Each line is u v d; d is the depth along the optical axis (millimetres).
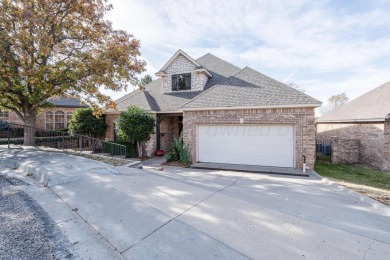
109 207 4441
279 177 8578
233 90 12078
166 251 3104
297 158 9805
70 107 21766
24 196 5023
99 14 10797
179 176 8242
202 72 15477
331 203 5426
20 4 9062
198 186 6566
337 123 15961
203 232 3621
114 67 10516
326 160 13438
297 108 9750
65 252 3033
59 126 21281
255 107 10328
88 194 5098
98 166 7477
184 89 16031
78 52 10117
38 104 11344
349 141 12508
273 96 10539
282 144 10203
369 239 3588
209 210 4559
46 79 9766
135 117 12930
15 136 15617
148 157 14094
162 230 3639
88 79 10328
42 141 13633
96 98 11305
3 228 3615
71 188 5477
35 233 3490
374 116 11117
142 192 5324
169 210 4410
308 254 3100
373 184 7637
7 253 2969
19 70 9281
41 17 9125
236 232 3670
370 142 11781
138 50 11359
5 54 8578
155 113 14609
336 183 7473
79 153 10484
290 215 4527
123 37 11016
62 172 6484
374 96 14297
